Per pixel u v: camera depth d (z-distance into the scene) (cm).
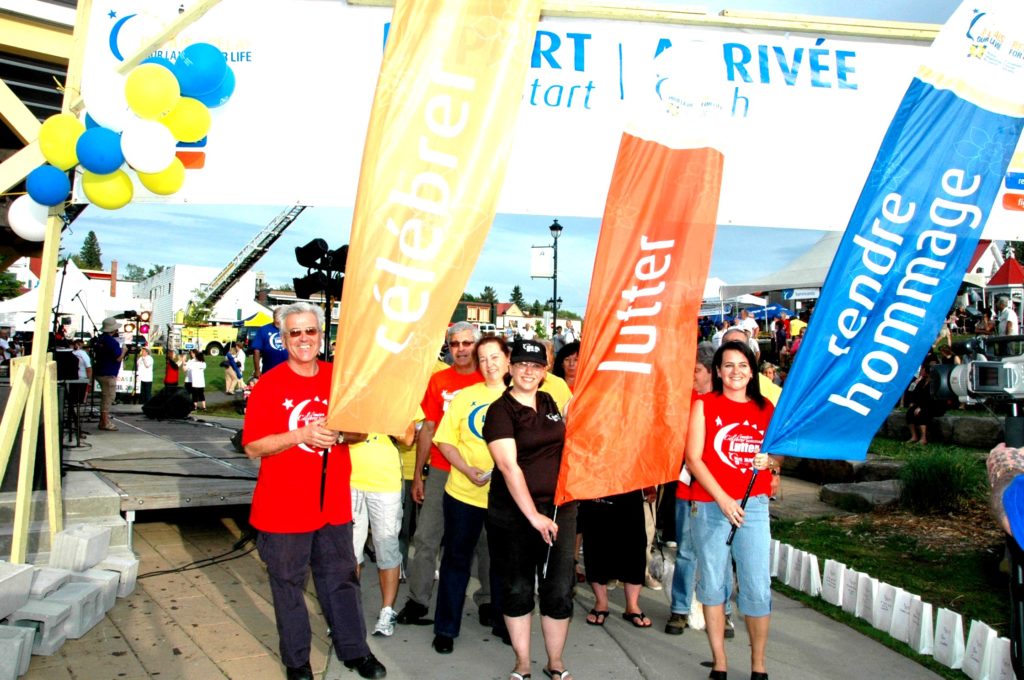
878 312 403
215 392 2428
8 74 630
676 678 408
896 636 455
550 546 386
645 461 381
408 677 402
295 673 375
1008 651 378
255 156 484
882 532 658
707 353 505
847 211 517
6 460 425
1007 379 330
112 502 545
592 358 381
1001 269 2295
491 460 439
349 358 363
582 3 483
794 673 411
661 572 571
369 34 489
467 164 377
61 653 403
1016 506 275
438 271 372
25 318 2508
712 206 389
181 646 419
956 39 409
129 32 438
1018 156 534
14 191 704
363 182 372
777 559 582
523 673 386
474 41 380
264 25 483
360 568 598
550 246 1967
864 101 518
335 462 386
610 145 502
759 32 508
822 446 394
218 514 748
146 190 480
